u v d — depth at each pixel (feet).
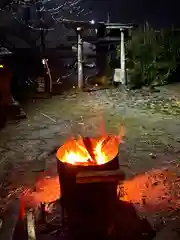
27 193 15.96
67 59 60.18
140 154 20.57
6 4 38.06
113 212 12.37
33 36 65.51
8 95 29.22
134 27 42.09
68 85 45.75
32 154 21.20
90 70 47.26
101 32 43.86
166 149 21.27
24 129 26.66
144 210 13.99
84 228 12.08
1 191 16.34
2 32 64.23
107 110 32.01
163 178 17.12
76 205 11.98
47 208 13.82
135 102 34.76
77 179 11.21
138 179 17.10
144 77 44.04
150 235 12.19
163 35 47.19
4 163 19.88
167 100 34.83
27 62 57.36
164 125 26.48
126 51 46.78
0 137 24.80
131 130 25.54
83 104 34.83
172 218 13.38
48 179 17.47
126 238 11.96
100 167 11.62
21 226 12.90
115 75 43.60
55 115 30.76
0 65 28.55
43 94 39.37
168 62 45.16
